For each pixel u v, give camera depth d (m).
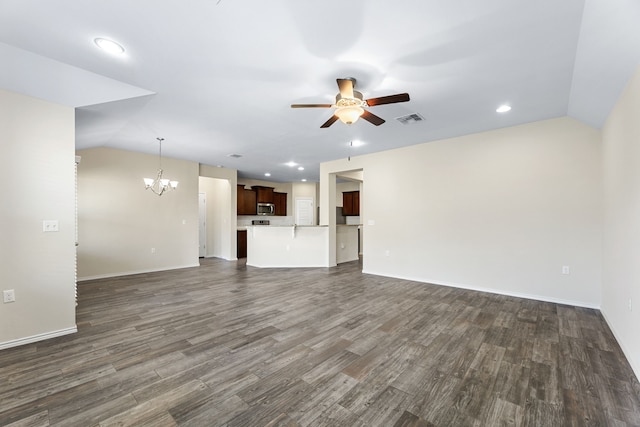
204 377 2.05
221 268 6.47
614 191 2.85
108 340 2.66
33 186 2.65
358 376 2.06
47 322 2.70
